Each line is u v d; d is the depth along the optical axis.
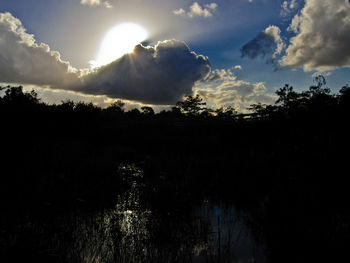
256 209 6.82
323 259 4.19
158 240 4.95
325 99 12.57
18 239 4.70
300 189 7.51
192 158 14.84
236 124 18.55
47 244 4.67
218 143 18.41
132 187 9.78
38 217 6.09
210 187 9.29
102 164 12.45
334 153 9.03
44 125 16.53
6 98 15.62
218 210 7.09
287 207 6.33
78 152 14.52
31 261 4.15
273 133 14.86
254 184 9.38
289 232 5.05
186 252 4.54
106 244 4.83
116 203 7.84
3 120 13.32
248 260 4.30
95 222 5.91
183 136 21.34
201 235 5.12
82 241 4.96
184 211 6.84
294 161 10.38
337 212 5.87
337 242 4.56
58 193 8.04
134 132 23.19
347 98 11.42
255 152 14.32
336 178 7.75
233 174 11.00
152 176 11.52
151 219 6.13
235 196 8.21
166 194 8.38
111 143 21.47
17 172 9.24
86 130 20.42
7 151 10.92
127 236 5.09
